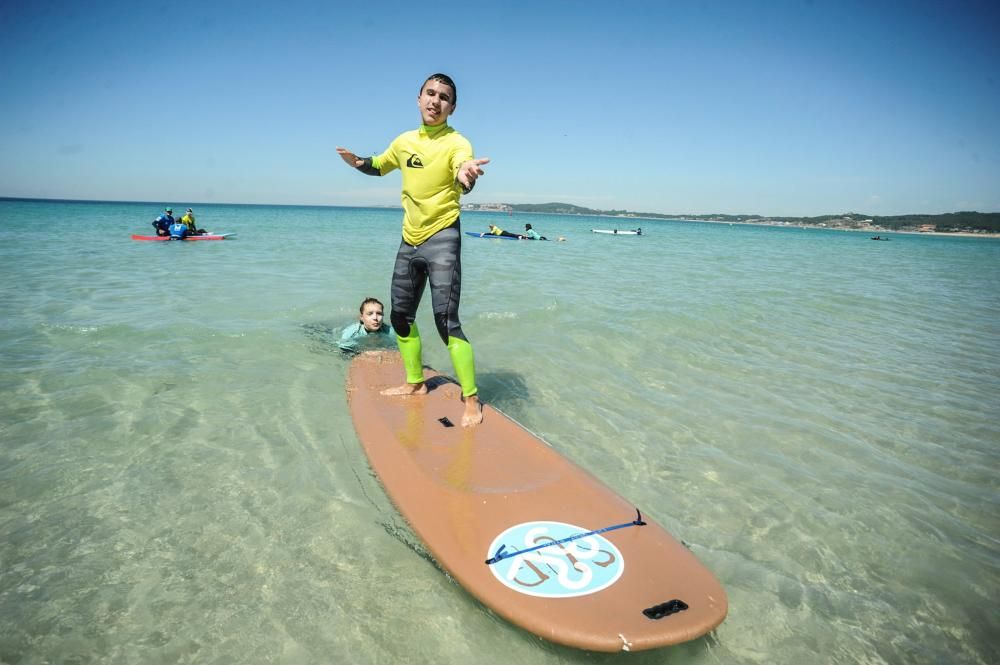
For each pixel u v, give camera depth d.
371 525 2.97
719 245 32.81
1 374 4.79
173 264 12.03
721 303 9.68
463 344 3.70
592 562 2.46
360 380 4.70
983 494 3.62
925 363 6.60
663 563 2.47
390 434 3.61
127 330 6.27
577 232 41.88
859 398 5.28
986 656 2.34
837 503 3.45
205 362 5.38
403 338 4.12
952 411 5.02
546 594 2.29
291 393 4.72
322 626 2.33
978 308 11.38
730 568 2.81
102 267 11.09
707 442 4.20
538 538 2.60
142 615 2.35
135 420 4.08
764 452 4.08
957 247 49.47
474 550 2.54
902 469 3.92
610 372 5.67
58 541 2.78
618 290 10.59
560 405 4.75
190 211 19.69
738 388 5.39
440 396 4.31
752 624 2.46
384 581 2.58
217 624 2.32
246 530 2.91
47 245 15.33
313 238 22.30
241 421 4.14
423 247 3.68
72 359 5.27
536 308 8.33
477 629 2.33
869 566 2.88
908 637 2.43
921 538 3.13
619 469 3.73
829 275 16.56
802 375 5.89
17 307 7.15
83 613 2.35
